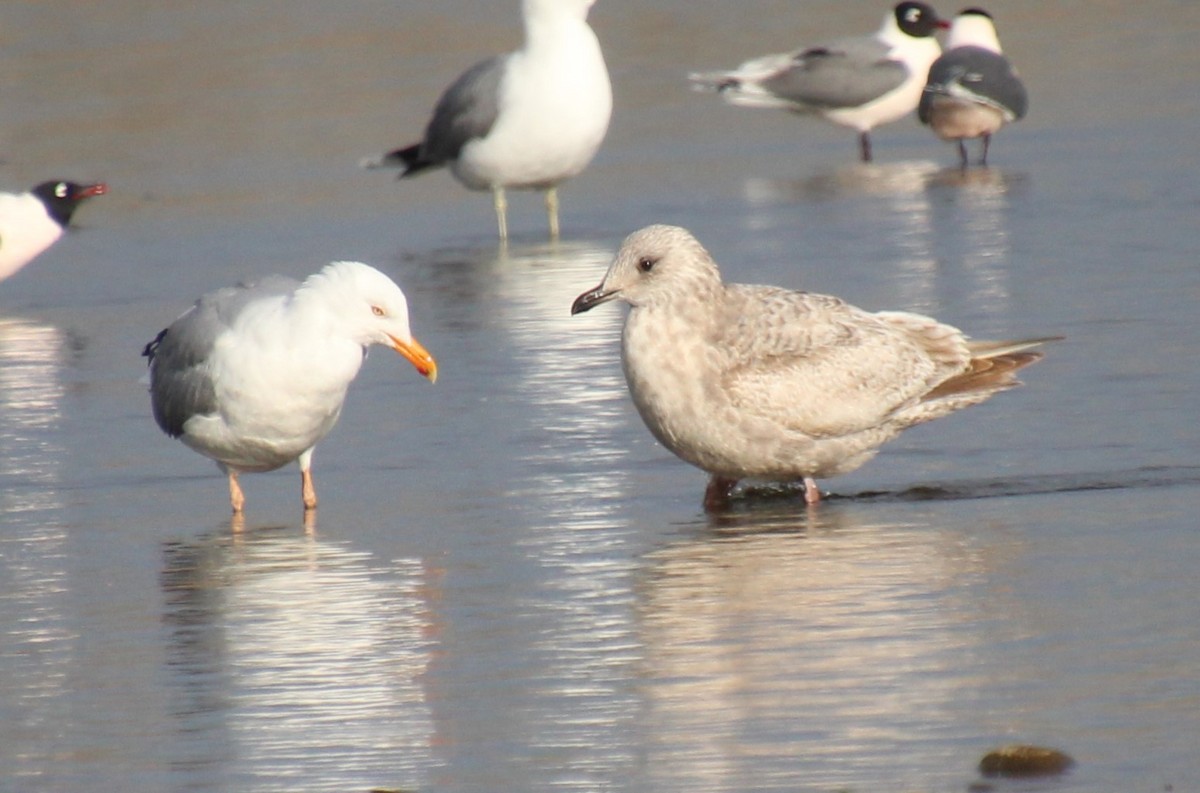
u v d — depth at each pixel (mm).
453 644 10719
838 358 13352
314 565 12367
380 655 10594
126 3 45969
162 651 10852
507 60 24859
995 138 29859
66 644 11047
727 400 13141
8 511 14000
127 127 33031
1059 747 8914
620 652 10445
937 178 26781
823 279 20250
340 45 39906
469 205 27453
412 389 16938
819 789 8617
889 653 10211
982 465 14000
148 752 9406
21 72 38250
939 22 30969
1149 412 14883
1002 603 10945
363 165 26391
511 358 17828
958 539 12297
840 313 13672
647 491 13820
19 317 21125
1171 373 15867
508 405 16250
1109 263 20141
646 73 36812
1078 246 21125
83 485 14656
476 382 17047
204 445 13758
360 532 13109
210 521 13602
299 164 30016
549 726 9469
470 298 20625
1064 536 12219
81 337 19969
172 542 13070
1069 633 10383
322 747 9359
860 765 8828
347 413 16281
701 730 9320
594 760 9047
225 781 9008
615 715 9570
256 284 13977
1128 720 9172
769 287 13789
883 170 28062
